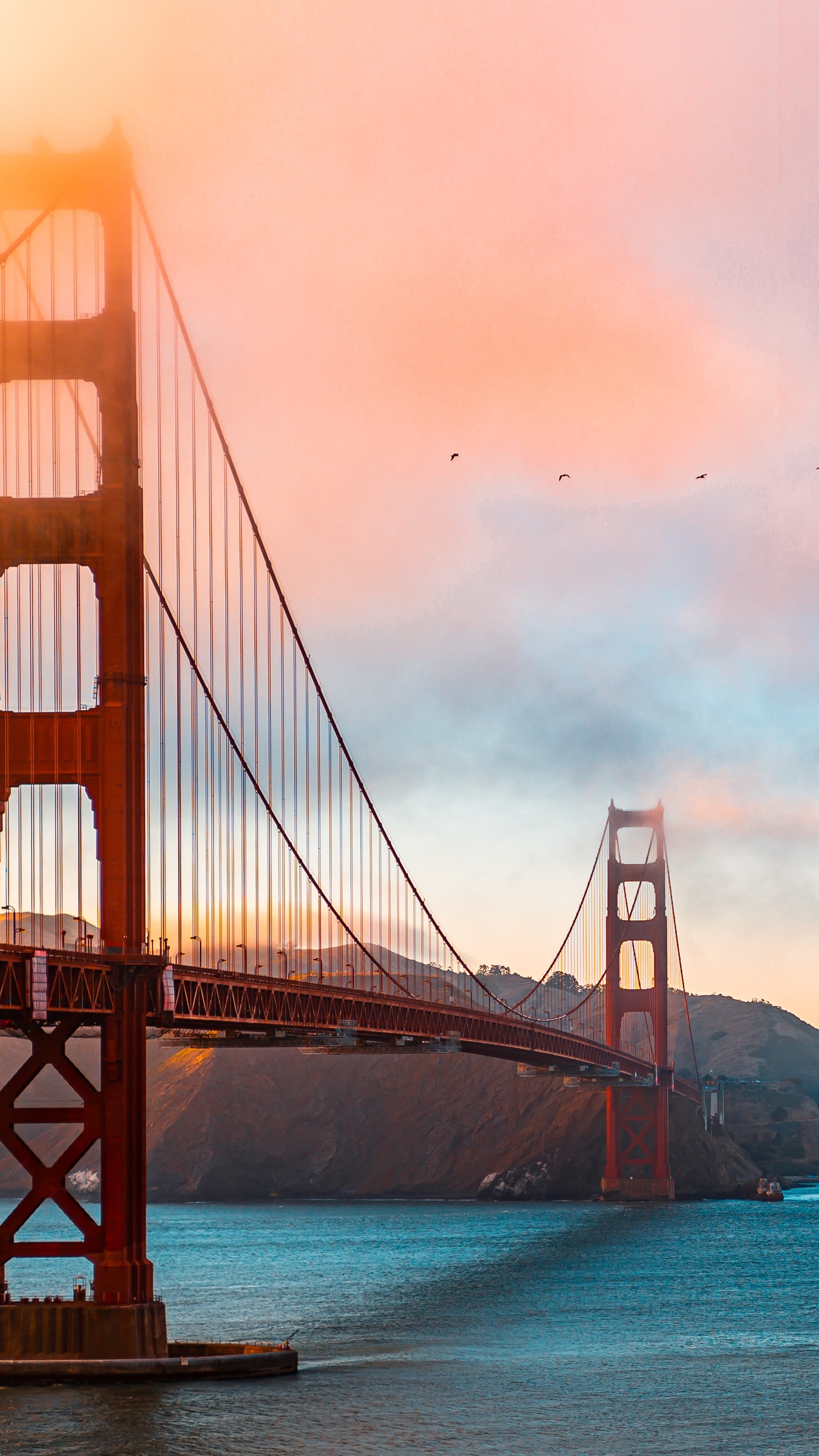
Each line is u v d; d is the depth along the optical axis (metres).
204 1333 71.00
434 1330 72.06
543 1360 61.56
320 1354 62.72
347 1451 43.22
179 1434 43.50
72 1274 112.25
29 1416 44.69
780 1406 51.78
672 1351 65.00
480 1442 45.41
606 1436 46.75
